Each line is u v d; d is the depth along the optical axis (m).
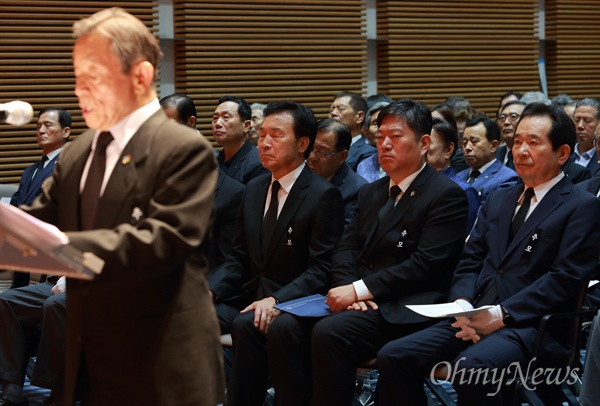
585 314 3.43
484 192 5.87
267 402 4.28
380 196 3.99
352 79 9.27
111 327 2.11
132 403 2.13
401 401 3.49
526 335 3.42
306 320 3.80
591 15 10.72
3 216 1.66
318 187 4.13
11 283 5.28
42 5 7.73
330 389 3.61
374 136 6.75
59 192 2.22
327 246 4.07
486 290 3.62
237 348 3.89
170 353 2.11
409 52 9.55
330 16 9.10
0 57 7.54
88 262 1.78
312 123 4.16
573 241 3.46
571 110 7.77
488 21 10.00
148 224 1.97
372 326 3.70
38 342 4.77
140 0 8.12
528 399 3.38
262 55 8.73
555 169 3.61
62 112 6.33
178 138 2.08
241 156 5.84
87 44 2.04
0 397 4.69
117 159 2.11
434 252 3.75
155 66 2.13
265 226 4.18
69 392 2.16
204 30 8.41
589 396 3.58
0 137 7.64
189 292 2.14
